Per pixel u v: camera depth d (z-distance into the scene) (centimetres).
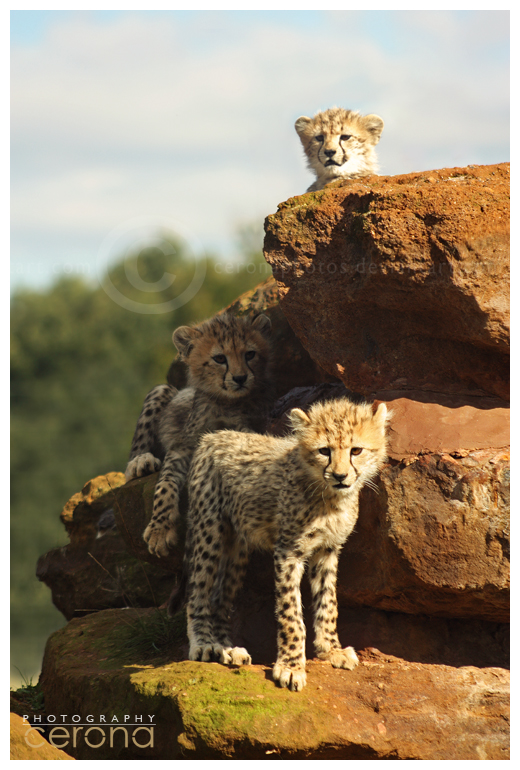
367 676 914
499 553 873
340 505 941
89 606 1451
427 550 891
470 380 984
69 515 1569
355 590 984
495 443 909
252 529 1012
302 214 1073
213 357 1261
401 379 1009
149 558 1223
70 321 4309
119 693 961
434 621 976
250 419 1273
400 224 947
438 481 895
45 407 4116
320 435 910
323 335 1064
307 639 1031
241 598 1121
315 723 848
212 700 858
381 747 852
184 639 1137
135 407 4162
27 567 3675
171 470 1216
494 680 898
